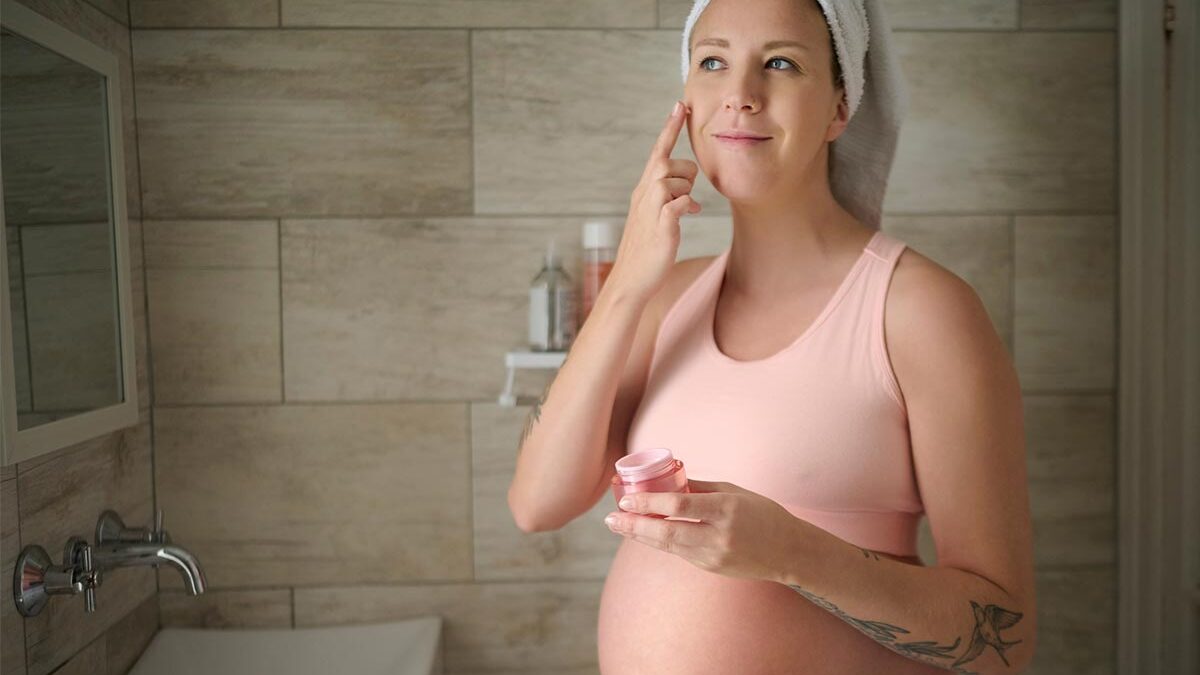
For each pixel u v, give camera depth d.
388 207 1.69
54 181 1.30
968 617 0.86
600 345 1.03
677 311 1.10
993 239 1.71
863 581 0.83
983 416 0.91
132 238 1.63
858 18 0.97
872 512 0.96
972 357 0.91
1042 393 1.73
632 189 1.69
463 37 1.67
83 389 1.37
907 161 1.70
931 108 1.70
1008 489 0.91
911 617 0.85
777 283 1.02
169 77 1.65
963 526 0.91
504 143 1.69
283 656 1.66
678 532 0.77
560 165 1.69
